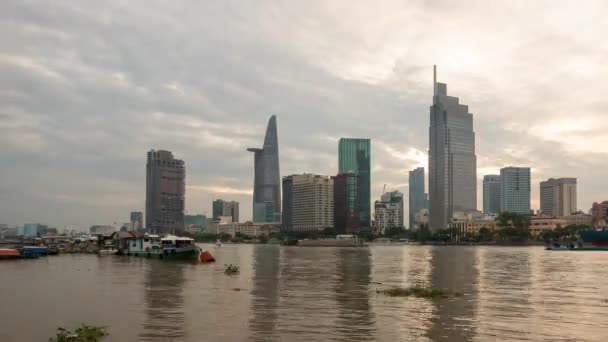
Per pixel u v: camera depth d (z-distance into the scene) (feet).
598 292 184.24
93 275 255.09
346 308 146.20
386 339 107.76
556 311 141.38
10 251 433.48
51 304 154.81
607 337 109.91
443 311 141.08
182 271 281.13
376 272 279.28
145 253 448.24
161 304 153.79
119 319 129.39
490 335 111.45
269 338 108.58
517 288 197.16
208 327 119.44
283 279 234.79
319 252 651.66
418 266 333.21
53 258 434.71
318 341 106.11
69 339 106.42
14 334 114.32
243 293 180.45
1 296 173.58
